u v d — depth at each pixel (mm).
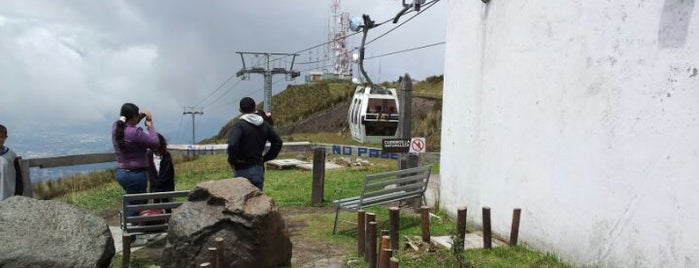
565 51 5703
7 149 6172
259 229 5363
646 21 4609
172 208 6332
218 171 15266
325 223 8211
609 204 5078
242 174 6664
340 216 8742
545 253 6047
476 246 6594
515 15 6625
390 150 9398
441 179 8977
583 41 5426
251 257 5367
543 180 6109
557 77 5844
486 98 7379
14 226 5141
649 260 4594
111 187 12383
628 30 4820
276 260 5688
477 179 7641
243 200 5461
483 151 7469
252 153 6641
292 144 17078
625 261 4879
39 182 12047
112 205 10109
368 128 24781
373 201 7453
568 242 5672
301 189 11711
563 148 5758
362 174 14367
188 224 5410
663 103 4441
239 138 6488
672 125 4352
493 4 7145
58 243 5141
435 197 9625
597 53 5227
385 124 24734
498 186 7078
